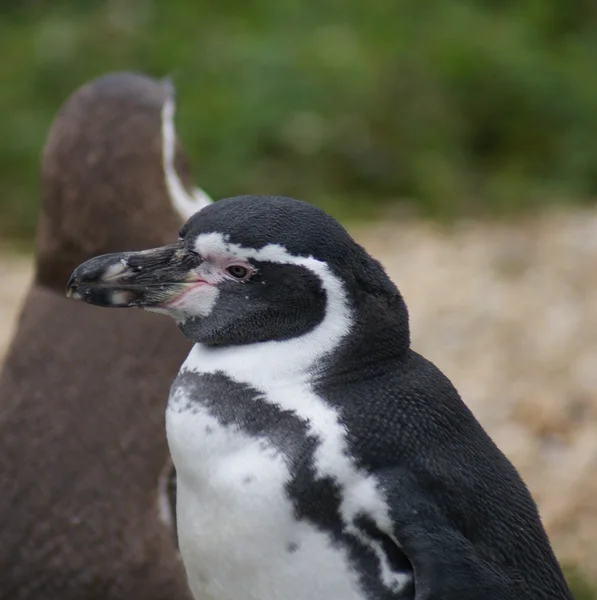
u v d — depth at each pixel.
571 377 12.13
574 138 18.02
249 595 5.46
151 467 6.89
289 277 5.46
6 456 6.90
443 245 15.38
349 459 5.29
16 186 17.38
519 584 5.43
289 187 17.09
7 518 6.84
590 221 15.98
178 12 20.28
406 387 5.52
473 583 5.25
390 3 20.16
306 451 5.29
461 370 12.41
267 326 5.52
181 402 5.54
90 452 6.87
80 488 6.84
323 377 5.46
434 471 5.36
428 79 18.20
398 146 17.69
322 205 16.77
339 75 18.05
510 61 18.58
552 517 9.89
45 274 7.39
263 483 5.29
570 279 14.14
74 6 21.59
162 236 7.36
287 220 5.51
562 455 10.80
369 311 5.52
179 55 18.95
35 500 6.84
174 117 7.70
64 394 6.95
